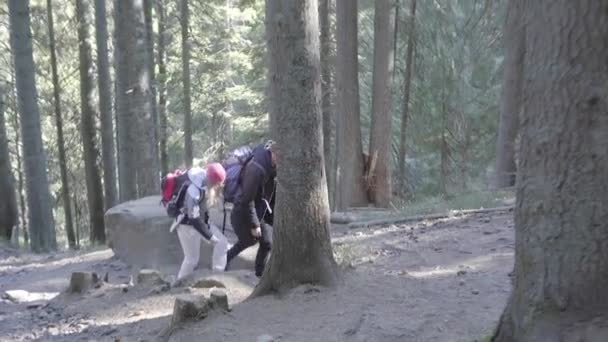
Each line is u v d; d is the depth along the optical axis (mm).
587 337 3158
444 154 22781
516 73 15336
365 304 5402
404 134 21375
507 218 9703
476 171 22953
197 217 7418
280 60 5520
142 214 9844
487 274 6328
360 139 16391
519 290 3568
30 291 8648
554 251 3348
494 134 22594
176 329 5320
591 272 3250
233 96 24391
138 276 7633
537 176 3406
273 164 6785
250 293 6621
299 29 5434
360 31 22609
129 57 14656
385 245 8445
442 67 21859
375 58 16266
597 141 3195
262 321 5234
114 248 10570
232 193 6973
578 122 3227
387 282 6047
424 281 6152
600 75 3170
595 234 3234
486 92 22516
